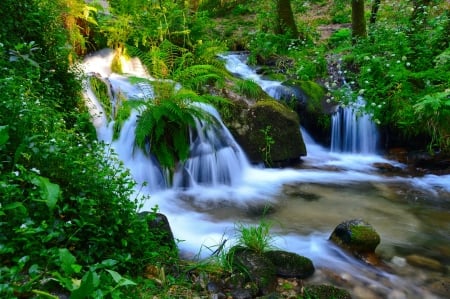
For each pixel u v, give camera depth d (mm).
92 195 3139
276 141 7223
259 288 3422
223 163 6523
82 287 1998
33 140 3078
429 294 3617
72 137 3795
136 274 3129
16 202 2516
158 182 5953
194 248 4215
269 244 4203
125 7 8672
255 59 10617
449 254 4363
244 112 7168
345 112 8086
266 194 6109
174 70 7180
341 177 6902
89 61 7535
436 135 7277
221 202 5758
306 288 3473
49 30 5531
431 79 7625
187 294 3180
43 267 2516
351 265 4023
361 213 5449
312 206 5676
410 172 7121
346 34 11305
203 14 10148
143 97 6375
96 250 2934
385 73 8141
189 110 6191
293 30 11789
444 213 5488
